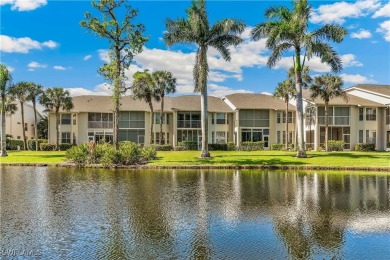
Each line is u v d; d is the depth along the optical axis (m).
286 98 47.44
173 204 12.26
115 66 30.61
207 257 7.24
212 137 52.91
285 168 25.22
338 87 40.34
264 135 52.19
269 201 12.88
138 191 15.11
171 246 7.88
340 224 9.70
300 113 31.11
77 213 10.90
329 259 7.16
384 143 48.41
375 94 49.78
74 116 53.12
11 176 21.05
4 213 10.93
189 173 22.69
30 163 28.94
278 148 48.56
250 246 7.89
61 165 27.98
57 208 11.61
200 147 50.31
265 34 31.36
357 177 20.41
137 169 25.47
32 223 9.75
